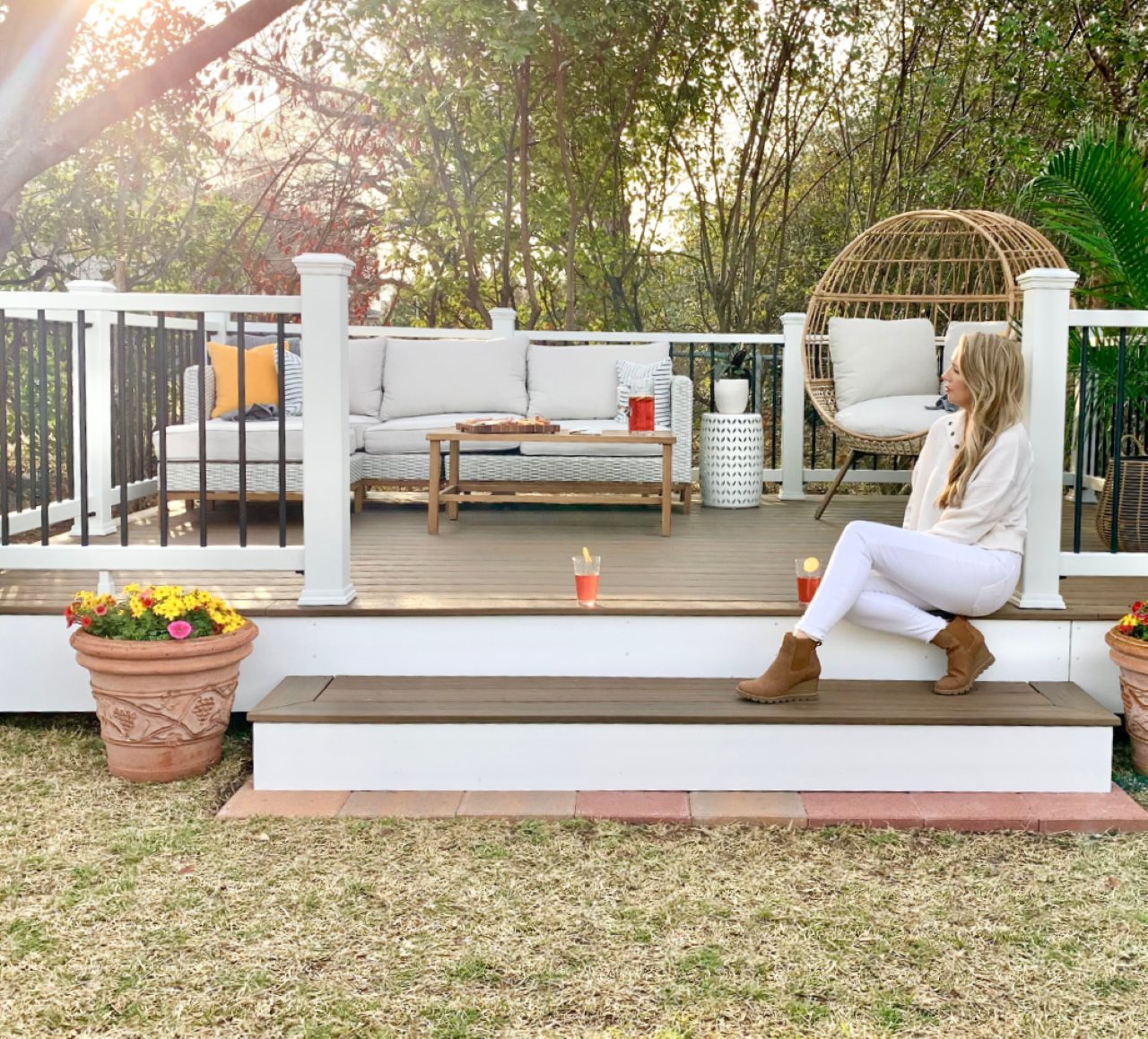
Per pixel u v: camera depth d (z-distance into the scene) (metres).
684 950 2.04
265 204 9.97
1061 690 3.01
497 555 4.02
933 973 1.97
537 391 5.61
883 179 8.33
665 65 8.34
